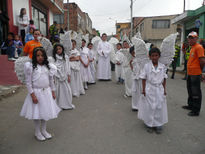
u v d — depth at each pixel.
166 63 3.72
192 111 4.57
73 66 6.04
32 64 3.16
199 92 4.44
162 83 3.73
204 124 4.05
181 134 3.59
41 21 13.09
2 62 7.05
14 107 4.98
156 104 3.58
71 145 3.19
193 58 4.44
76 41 6.58
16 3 9.26
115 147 3.12
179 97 6.15
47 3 13.05
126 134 3.59
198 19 12.88
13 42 7.71
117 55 8.14
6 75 7.10
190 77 4.59
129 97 6.20
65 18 25.75
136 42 4.00
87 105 5.35
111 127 3.89
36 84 3.17
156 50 3.56
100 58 9.14
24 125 3.97
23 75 3.24
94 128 3.84
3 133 3.62
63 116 4.50
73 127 3.89
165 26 28.83
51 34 11.51
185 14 13.64
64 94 4.95
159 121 3.61
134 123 4.11
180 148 3.09
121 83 8.58
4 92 5.96
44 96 3.21
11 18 8.80
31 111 3.16
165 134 3.59
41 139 3.35
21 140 3.36
